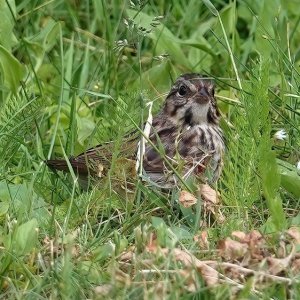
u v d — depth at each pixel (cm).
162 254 900
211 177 1140
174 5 1512
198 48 1399
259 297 866
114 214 1060
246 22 1514
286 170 1125
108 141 1188
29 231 943
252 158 1062
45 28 1419
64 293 857
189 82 1206
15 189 1072
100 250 941
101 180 1094
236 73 1171
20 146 1178
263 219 1043
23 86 1227
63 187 1117
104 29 1423
